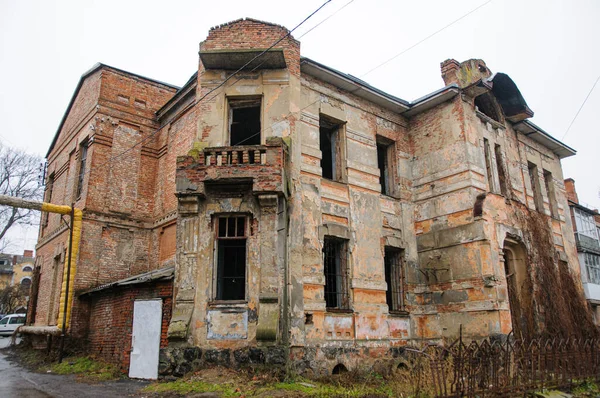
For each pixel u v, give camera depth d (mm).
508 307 16078
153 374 13195
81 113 21906
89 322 17750
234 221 13945
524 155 21781
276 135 14672
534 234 19531
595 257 28484
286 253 13367
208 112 15008
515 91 19828
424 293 17672
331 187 15969
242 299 13594
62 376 13812
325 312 14461
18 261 72125
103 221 18938
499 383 10234
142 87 21453
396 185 18547
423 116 19281
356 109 17734
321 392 10633
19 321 36219
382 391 11180
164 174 20062
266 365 12117
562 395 11492
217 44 15289
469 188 17031
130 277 17406
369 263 16391
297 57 15664
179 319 12797
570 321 19969
